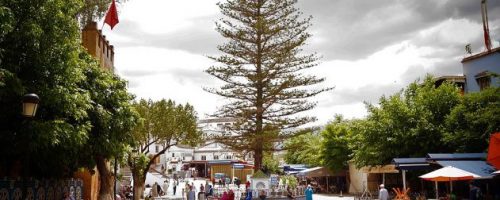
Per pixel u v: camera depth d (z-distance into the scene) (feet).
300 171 191.11
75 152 55.77
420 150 102.47
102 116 58.34
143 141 129.70
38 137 42.29
